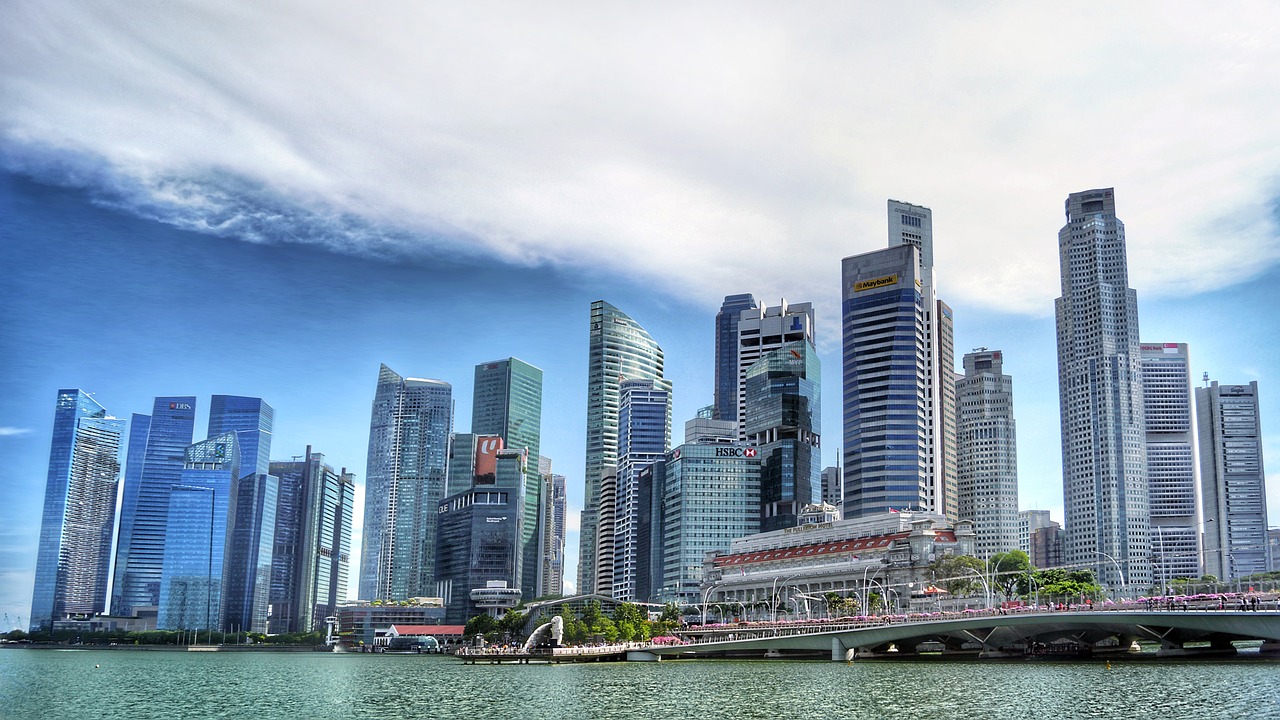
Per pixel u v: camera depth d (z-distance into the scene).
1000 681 187.38
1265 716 132.50
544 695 192.00
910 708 153.12
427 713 166.88
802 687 189.25
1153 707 144.00
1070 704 150.50
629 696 184.12
